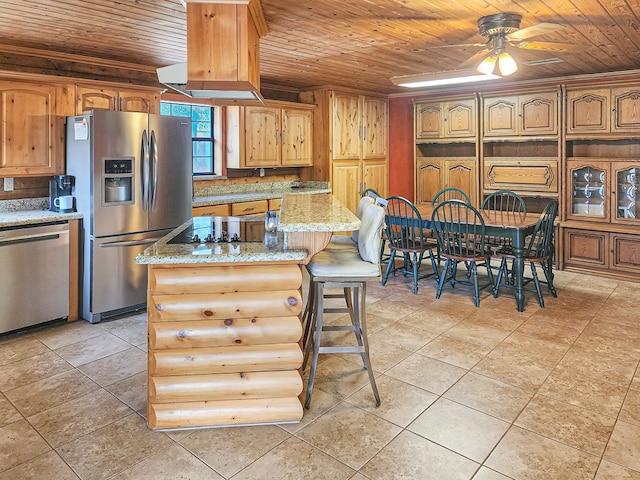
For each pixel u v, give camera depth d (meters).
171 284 2.38
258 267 2.43
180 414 2.46
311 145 6.66
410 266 5.82
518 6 3.09
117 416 2.60
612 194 5.39
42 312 3.88
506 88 6.24
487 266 4.98
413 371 3.13
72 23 3.36
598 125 5.43
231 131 5.86
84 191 4.01
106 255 4.07
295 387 2.50
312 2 2.99
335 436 2.40
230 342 2.44
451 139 6.68
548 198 6.29
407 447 2.30
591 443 2.33
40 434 2.42
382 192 7.52
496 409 2.65
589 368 3.15
